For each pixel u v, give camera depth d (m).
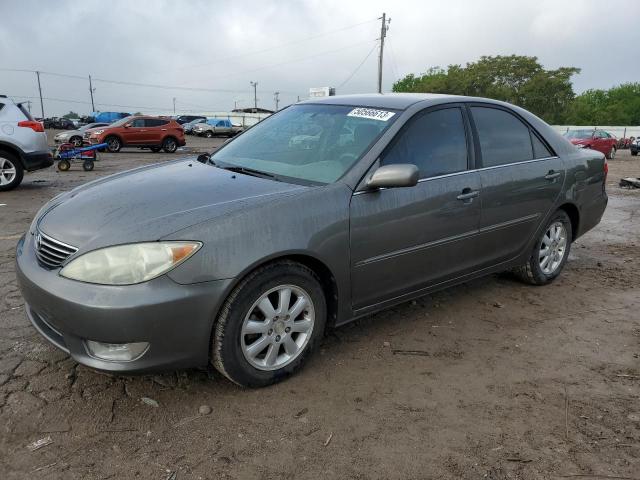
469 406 2.91
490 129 4.14
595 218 5.25
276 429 2.64
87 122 61.75
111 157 20.91
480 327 3.94
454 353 3.51
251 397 2.89
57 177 12.74
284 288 2.93
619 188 12.73
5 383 2.91
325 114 3.92
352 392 2.99
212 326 2.71
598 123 84.62
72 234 2.75
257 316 2.90
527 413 2.87
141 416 2.69
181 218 2.71
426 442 2.59
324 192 3.08
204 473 2.32
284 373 3.03
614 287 4.95
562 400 3.01
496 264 4.26
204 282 2.61
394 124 3.51
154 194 3.05
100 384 2.95
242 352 2.83
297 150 3.65
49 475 2.27
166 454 2.43
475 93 59.41
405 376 3.19
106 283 2.53
